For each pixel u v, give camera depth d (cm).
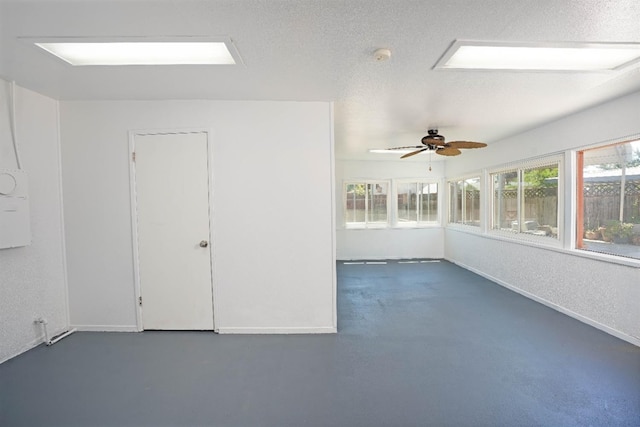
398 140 470
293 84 254
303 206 307
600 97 285
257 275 308
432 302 401
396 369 241
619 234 303
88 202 306
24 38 182
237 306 309
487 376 230
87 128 303
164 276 309
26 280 271
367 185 696
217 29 173
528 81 246
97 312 311
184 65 218
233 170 304
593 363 246
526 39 184
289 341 291
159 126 302
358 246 691
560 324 325
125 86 261
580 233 346
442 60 209
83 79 246
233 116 301
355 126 389
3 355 254
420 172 695
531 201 423
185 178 304
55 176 299
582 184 344
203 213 305
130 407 200
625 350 267
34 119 277
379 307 383
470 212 596
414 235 697
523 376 229
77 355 265
